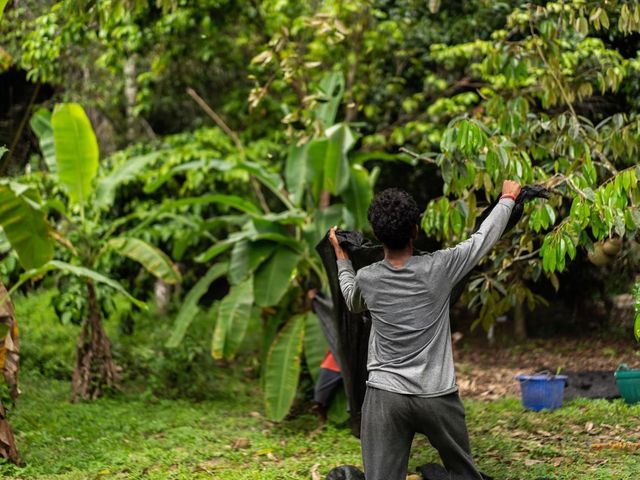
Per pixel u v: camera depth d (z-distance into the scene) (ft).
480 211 18.76
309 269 26.12
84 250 27.30
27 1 35.27
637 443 19.12
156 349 32.35
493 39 30.22
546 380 23.07
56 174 27.61
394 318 13.05
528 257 19.36
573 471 17.30
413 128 33.71
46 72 31.91
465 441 13.29
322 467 19.08
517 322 38.29
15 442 20.93
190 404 27.12
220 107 42.37
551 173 21.18
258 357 34.37
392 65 38.01
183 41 36.78
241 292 26.16
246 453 20.61
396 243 13.17
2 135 35.06
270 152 35.91
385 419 13.04
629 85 26.23
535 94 23.73
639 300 17.28
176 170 27.32
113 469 19.25
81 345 27.14
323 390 23.13
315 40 34.55
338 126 25.14
